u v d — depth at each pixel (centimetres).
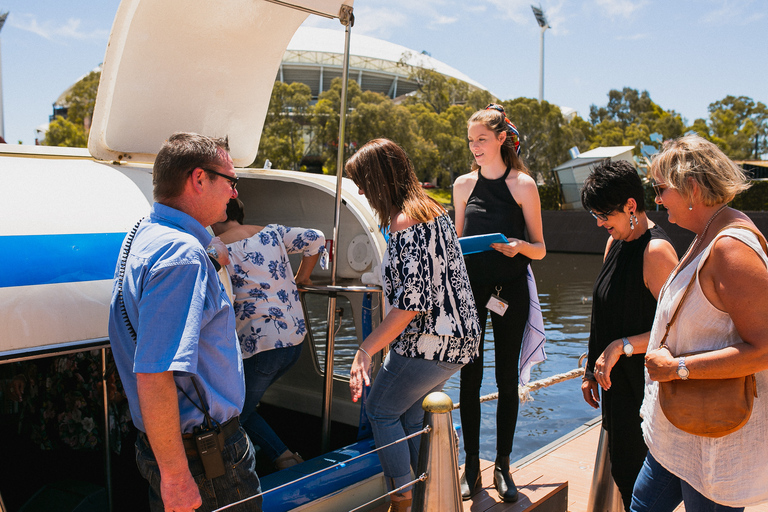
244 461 171
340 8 241
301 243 284
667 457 191
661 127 7119
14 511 247
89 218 207
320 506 244
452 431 200
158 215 163
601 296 248
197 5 250
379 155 229
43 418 264
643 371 237
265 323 268
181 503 147
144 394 143
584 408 656
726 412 167
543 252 296
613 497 282
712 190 178
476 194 309
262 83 304
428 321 223
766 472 173
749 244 166
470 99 5241
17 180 204
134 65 252
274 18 273
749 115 8744
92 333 193
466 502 293
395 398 235
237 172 314
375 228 306
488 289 296
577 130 5172
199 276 152
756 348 161
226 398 165
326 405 283
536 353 313
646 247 232
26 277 183
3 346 175
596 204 238
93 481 262
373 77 8681
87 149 270
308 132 4994
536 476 332
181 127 286
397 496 238
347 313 425
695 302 177
